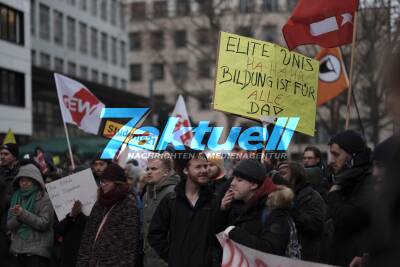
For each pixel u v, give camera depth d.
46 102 44.47
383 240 2.72
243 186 5.57
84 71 52.28
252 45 7.75
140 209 7.87
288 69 7.88
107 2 57.41
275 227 5.29
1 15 34.50
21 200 8.70
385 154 2.86
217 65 7.68
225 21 50.31
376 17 21.03
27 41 37.19
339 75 12.62
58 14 47.72
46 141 32.25
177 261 6.29
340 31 8.73
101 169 9.28
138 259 7.70
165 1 65.88
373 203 2.93
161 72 77.56
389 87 2.65
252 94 7.72
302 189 6.74
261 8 56.66
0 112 34.22
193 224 6.33
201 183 6.37
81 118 10.43
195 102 75.94
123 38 61.41
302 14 8.76
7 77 35.19
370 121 23.94
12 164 9.90
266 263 5.14
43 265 8.66
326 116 36.69
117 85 59.78
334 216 5.38
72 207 8.09
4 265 8.75
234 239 5.38
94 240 7.08
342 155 5.50
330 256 5.42
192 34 62.62
